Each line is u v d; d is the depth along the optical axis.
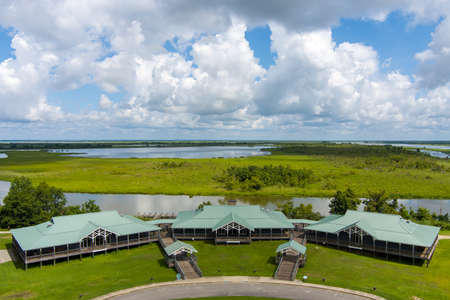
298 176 163.88
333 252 68.94
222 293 50.25
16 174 188.12
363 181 162.25
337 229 71.81
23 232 66.75
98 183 159.38
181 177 178.12
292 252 61.38
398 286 52.84
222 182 163.88
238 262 63.09
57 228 66.00
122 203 123.69
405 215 97.12
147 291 50.91
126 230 69.94
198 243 74.06
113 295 49.53
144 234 73.81
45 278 55.84
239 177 161.12
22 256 61.38
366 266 61.47
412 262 63.25
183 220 78.12
